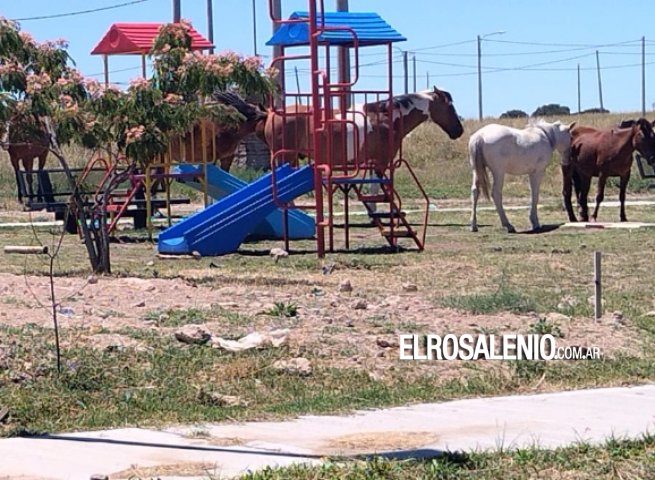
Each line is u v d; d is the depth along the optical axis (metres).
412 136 70.69
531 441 12.38
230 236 30.30
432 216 43.25
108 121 23.86
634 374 16.22
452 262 27.75
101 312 19.23
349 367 15.80
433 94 34.81
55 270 25.80
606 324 18.97
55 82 23.42
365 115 30.66
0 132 23.25
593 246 31.17
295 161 33.31
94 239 26.08
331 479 10.71
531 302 20.56
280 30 31.34
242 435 12.72
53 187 37.72
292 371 15.44
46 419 13.27
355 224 39.00
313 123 29.52
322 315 19.28
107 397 14.06
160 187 40.09
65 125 23.19
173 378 14.85
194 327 17.16
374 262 27.91
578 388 15.61
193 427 13.09
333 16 30.98
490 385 15.43
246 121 36.38
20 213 45.81
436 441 12.44
